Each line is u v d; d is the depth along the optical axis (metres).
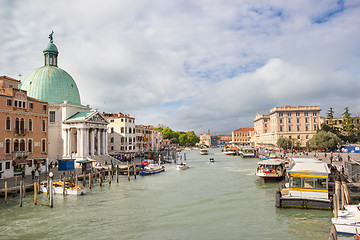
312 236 20.47
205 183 43.75
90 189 39.16
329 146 82.69
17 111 43.75
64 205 30.14
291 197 26.95
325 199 25.94
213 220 24.73
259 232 21.55
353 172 35.72
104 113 92.12
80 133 65.12
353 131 95.81
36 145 47.09
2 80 49.47
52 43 74.25
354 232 19.22
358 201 27.64
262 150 110.56
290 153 86.94
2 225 23.77
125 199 32.97
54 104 67.25
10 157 42.16
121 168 56.62
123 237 21.06
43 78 68.88
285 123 113.31
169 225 23.59
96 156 66.31
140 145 103.19
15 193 33.56
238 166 69.56
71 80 73.69
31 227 23.28
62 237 21.16
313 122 112.44
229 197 33.34
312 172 27.03
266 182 42.97
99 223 24.23
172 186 41.56
